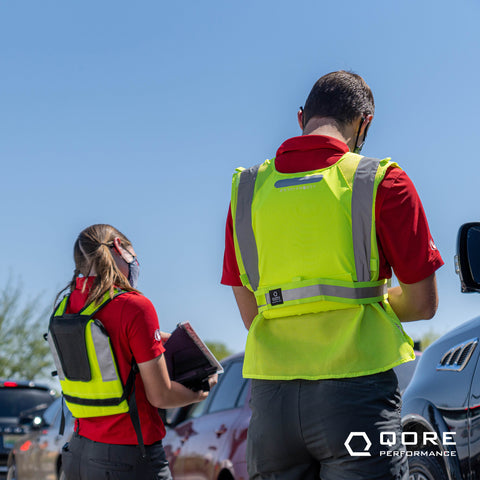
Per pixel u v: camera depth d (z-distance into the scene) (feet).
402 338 8.18
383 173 8.21
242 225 8.82
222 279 9.43
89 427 10.53
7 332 90.48
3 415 41.60
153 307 10.60
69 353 10.46
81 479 10.55
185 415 24.63
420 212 8.29
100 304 10.45
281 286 8.41
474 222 9.69
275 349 8.42
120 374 10.35
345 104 8.93
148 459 10.44
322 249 8.23
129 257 11.27
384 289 8.54
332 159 8.54
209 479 21.42
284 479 8.35
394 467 7.94
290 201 8.41
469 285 9.48
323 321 8.27
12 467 37.73
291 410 8.16
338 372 8.02
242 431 20.26
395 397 8.20
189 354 11.06
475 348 11.46
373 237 8.14
